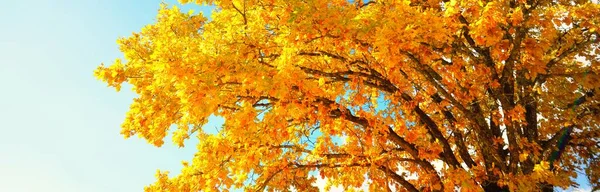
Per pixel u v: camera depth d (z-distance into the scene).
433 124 7.41
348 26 5.04
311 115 6.46
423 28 4.95
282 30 5.43
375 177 7.05
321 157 7.46
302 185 8.28
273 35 6.32
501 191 6.78
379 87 6.95
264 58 6.16
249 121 5.54
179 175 6.79
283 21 5.51
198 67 4.82
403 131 7.12
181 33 6.77
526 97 7.97
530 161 7.01
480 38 5.25
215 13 6.37
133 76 6.07
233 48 5.45
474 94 6.95
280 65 5.05
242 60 5.12
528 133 7.86
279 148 7.01
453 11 5.25
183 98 4.88
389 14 5.07
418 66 6.90
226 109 6.06
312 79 6.53
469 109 7.63
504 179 6.08
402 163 9.08
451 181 6.03
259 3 6.23
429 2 6.54
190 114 5.16
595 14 6.24
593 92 8.05
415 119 8.09
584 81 7.11
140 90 6.08
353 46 5.56
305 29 5.08
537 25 6.51
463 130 8.26
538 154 6.82
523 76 7.75
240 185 7.27
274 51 6.07
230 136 6.00
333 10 5.08
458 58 6.71
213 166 6.46
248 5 6.20
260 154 6.47
